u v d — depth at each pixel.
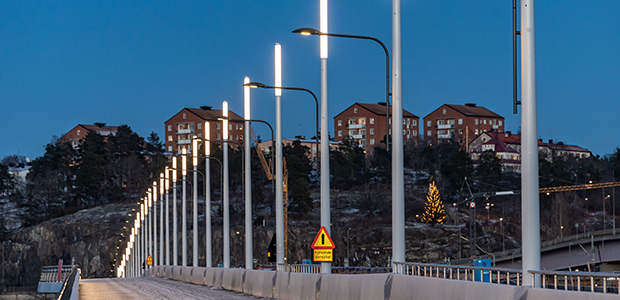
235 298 31.75
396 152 24.25
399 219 23.80
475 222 143.00
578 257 105.88
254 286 34.31
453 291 16.19
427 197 150.12
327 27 33.38
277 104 41.28
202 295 34.53
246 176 49.81
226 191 58.84
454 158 166.25
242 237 159.88
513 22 17.58
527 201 16.19
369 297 20.84
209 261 66.00
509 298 14.00
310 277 26.42
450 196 166.88
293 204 161.25
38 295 112.19
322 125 32.88
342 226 155.25
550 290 13.02
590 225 152.88
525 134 16.47
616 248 104.69
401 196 23.95
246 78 50.69
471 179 163.75
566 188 150.25
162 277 72.75
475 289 15.30
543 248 108.06
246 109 50.69
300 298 27.25
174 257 88.69
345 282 23.11
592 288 12.77
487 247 144.25
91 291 41.56
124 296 35.06
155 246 111.56
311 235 153.00
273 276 31.20
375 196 164.75
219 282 43.72
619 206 163.38
